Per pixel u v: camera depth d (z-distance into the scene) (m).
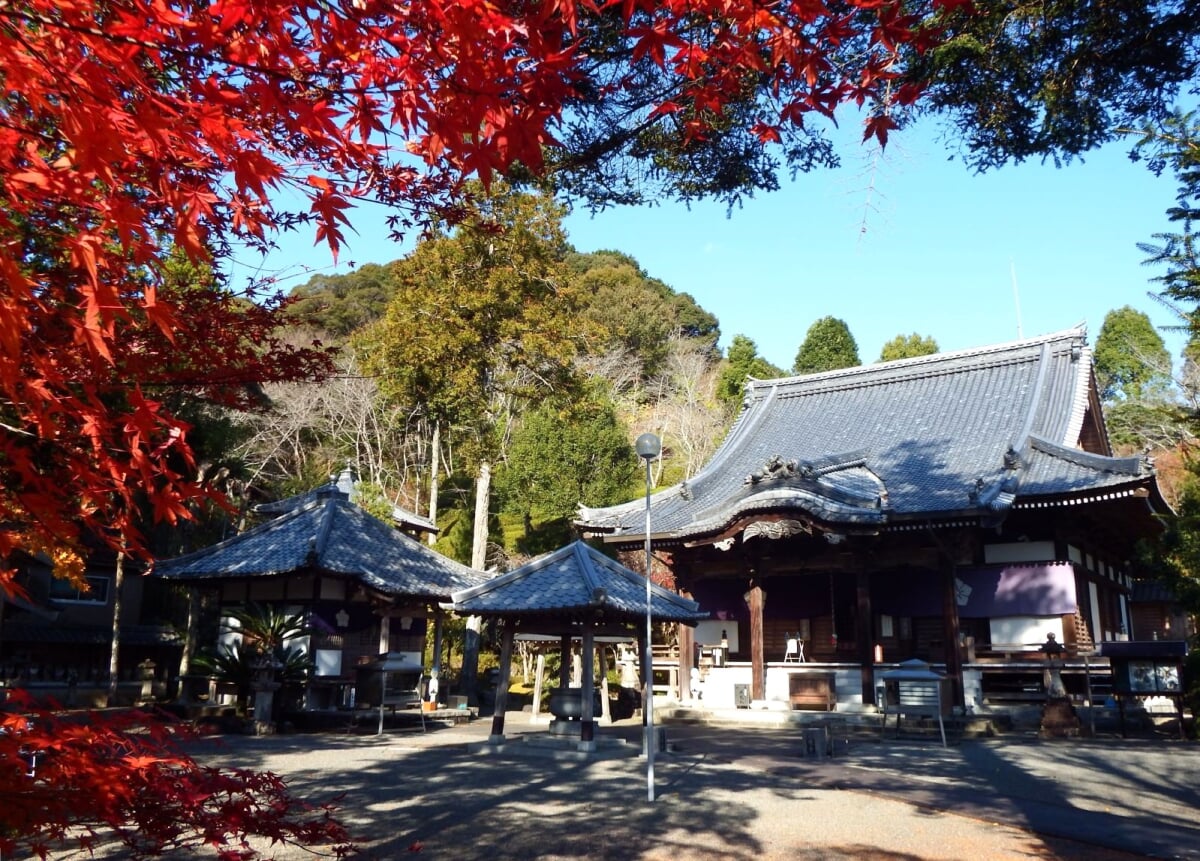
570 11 2.36
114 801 2.49
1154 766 11.91
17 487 2.68
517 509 33.47
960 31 5.98
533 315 24.16
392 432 39.44
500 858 6.98
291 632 18.20
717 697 22.06
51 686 23.00
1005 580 20.56
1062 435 22.39
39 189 2.08
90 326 2.03
